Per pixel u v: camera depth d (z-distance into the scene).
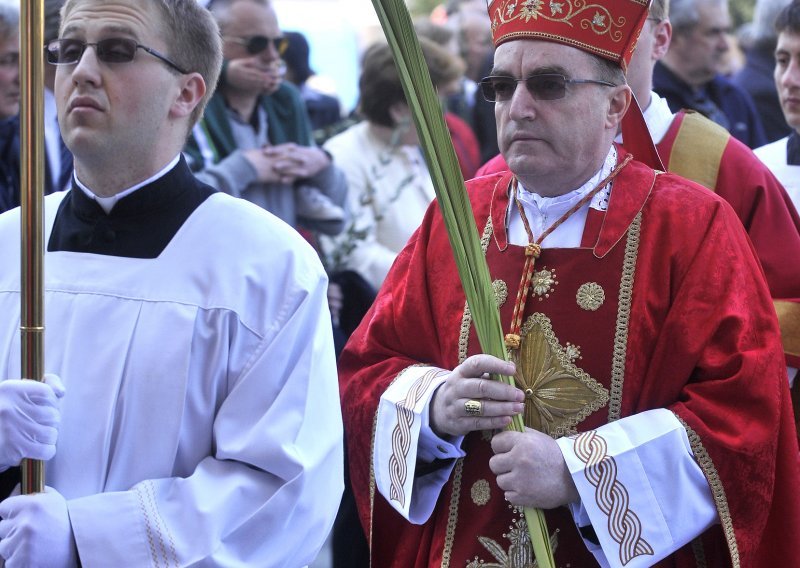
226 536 2.60
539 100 2.83
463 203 2.83
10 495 2.66
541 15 2.84
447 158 2.83
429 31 5.88
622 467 2.75
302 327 2.73
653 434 2.77
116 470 2.63
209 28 2.81
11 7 4.19
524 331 2.92
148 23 2.68
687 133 3.57
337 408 2.80
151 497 2.59
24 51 2.55
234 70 4.48
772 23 6.08
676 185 2.98
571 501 2.77
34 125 2.55
